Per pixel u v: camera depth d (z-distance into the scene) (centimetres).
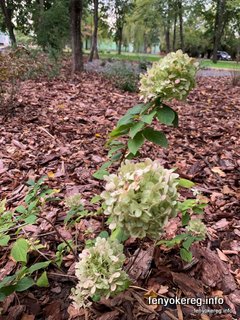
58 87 552
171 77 115
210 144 307
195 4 1700
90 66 984
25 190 204
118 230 111
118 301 116
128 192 82
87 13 1800
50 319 113
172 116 116
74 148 280
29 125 338
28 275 124
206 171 241
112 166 230
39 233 155
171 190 84
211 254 144
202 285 128
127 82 574
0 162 236
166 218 83
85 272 90
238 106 496
